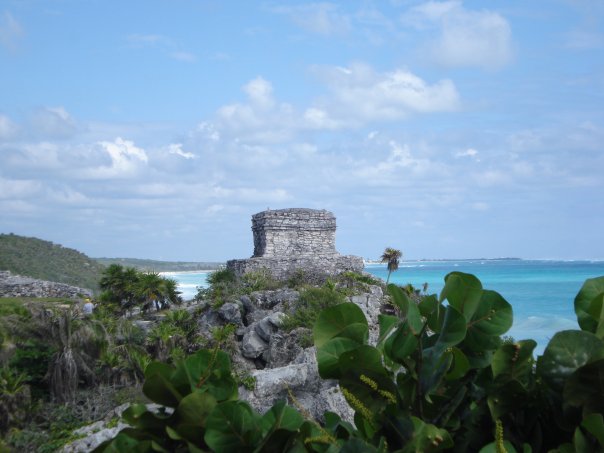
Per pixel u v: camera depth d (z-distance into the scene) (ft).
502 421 8.00
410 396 8.22
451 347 8.09
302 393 64.13
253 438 7.59
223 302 113.80
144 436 7.95
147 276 134.10
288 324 95.30
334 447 7.72
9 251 318.65
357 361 8.12
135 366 80.43
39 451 62.49
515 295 270.67
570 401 7.43
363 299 100.58
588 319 8.53
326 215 161.79
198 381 8.27
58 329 80.89
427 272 554.46
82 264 339.16
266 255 156.97
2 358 77.25
